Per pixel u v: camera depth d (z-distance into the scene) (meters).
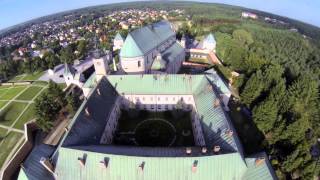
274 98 89.88
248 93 96.75
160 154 55.44
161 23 139.38
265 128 80.06
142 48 107.88
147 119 91.81
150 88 91.50
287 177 67.94
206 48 154.50
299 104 95.50
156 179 52.72
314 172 64.88
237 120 90.62
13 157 71.00
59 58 173.88
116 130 86.44
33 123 86.31
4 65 164.38
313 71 166.12
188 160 52.84
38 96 117.25
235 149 55.25
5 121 96.62
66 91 113.19
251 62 128.38
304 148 69.06
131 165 53.16
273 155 71.94
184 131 85.81
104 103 81.62
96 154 54.28
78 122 65.75
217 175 53.12
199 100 82.81
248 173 53.12
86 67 138.12
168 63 115.75
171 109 95.75
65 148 55.59
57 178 54.50
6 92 126.31
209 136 65.69
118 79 92.06
